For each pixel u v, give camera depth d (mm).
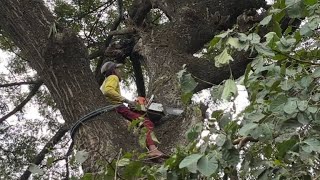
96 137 4281
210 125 2730
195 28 6527
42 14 4699
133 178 2809
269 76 2691
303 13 2662
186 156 2439
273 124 2508
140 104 4742
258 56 2727
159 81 5695
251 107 2641
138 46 6520
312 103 2555
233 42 2537
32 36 4582
